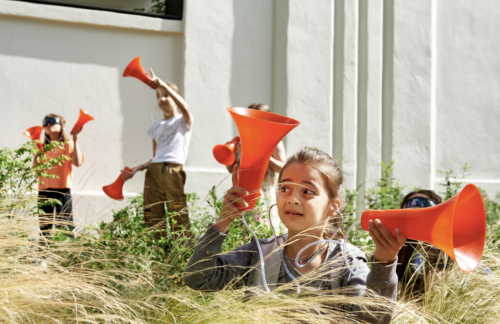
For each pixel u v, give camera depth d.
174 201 5.10
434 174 7.95
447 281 2.47
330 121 7.09
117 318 2.07
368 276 1.68
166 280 2.75
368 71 7.32
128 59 6.58
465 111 8.21
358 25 7.35
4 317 1.83
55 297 2.03
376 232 1.60
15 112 6.15
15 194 3.65
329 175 1.92
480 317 2.32
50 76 6.29
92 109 6.41
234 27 6.84
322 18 7.10
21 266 2.12
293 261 1.96
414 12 7.61
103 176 6.38
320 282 1.94
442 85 8.10
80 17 6.32
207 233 1.80
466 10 8.25
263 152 1.80
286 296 1.87
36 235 2.55
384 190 6.00
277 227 3.90
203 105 6.66
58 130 5.54
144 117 6.60
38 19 6.23
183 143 5.26
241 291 2.06
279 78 6.96
